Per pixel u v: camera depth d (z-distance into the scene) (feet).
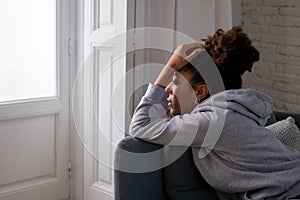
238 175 4.57
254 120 4.81
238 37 4.77
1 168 7.49
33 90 7.91
